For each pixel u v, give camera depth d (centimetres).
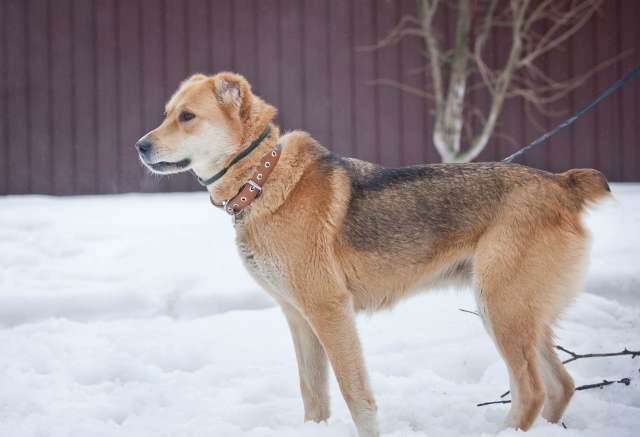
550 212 458
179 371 590
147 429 472
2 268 820
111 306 724
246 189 462
